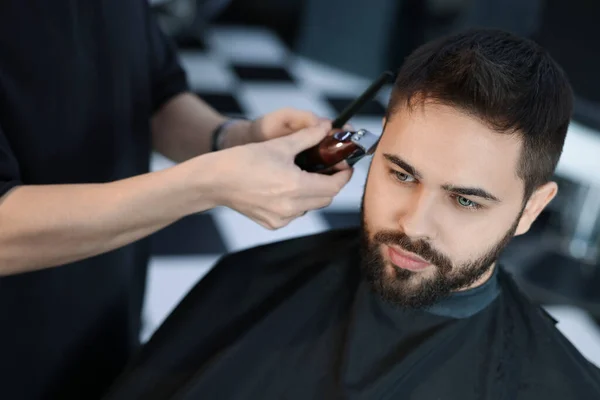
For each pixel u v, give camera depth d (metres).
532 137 0.94
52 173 1.11
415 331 1.11
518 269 2.76
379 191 1.00
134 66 1.22
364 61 4.19
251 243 2.78
